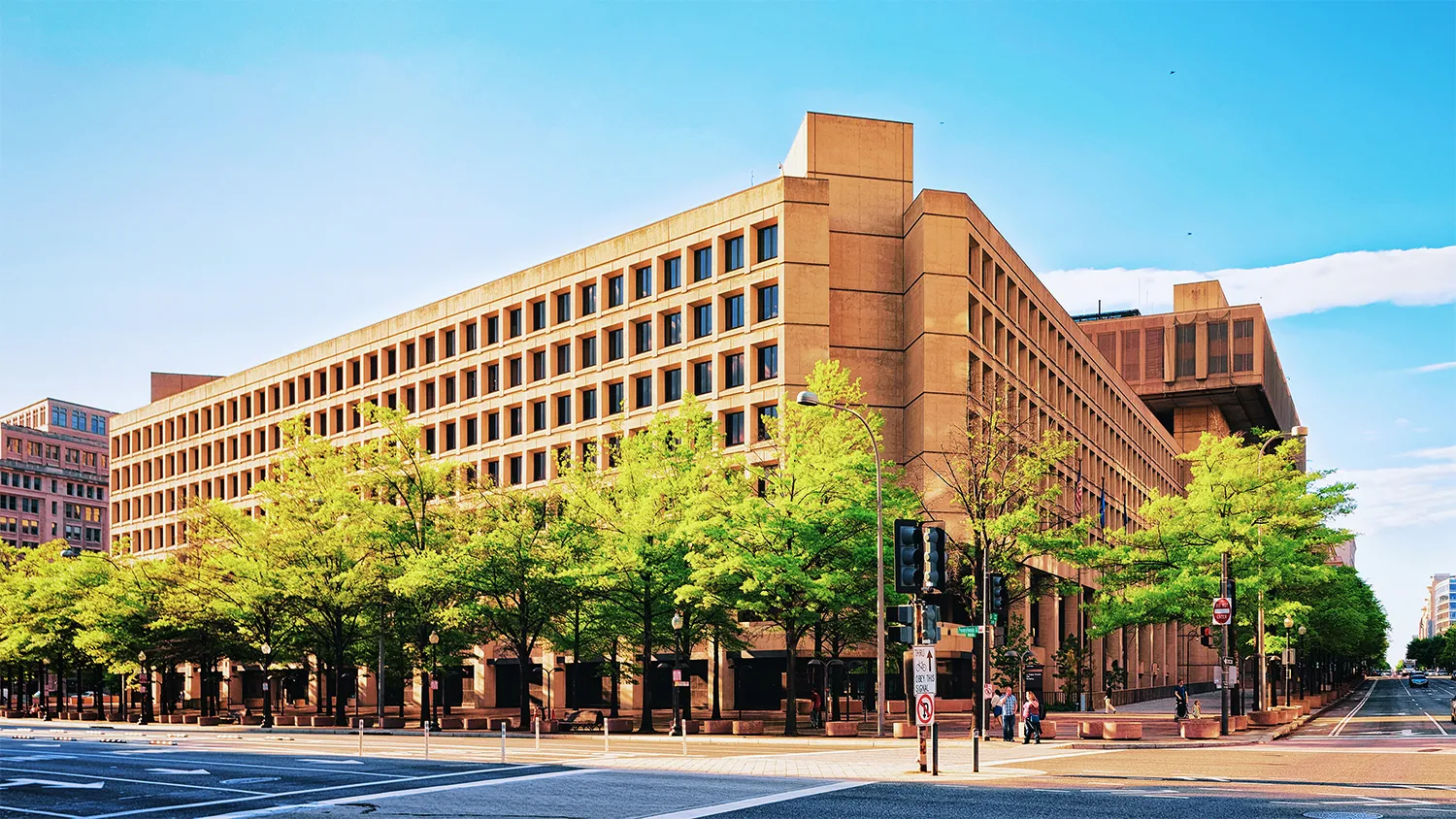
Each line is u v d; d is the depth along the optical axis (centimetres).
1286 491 5441
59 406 18525
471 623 5372
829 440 4572
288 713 7194
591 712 5541
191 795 2130
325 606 5831
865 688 6162
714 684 5300
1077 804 1984
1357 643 9912
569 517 5244
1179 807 1944
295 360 9944
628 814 1850
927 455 6297
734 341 6738
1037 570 6925
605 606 5072
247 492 10306
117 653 6944
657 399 7106
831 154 6912
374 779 2425
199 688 10412
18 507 17412
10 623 7919
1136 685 9588
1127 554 5322
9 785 2292
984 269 7006
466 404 8400
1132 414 10812
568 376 7656
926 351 6391
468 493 6344
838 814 1856
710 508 4475
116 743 4128
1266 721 4875
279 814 1852
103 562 7556
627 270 7344
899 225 6925
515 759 3078
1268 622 5847
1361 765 2872
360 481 5747
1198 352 13900
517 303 8075
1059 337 8450
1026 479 4669
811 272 6550
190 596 6247
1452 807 1914
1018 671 5084
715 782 2372
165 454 11550
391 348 9169
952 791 2206
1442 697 11100
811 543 4312
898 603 4431
